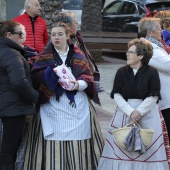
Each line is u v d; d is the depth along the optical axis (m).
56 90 8.88
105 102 16.00
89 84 8.99
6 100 8.58
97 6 24.91
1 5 22.80
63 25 9.04
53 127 8.91
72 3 27.83
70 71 9.00
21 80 8.41
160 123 8.98
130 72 8.90
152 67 8.95
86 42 23.23
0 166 8.81
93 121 9.20
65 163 8.88
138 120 8.88
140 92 8.80
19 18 12.13
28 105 8.70
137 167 8.75
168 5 26.25
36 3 12.10
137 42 8.91
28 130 9.22
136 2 26.52
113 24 27.09
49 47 9.09
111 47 23.31
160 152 8.88
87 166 9.00
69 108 8.91
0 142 9.12
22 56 8.69
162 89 9.77
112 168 8.87
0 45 8.68
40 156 8.97
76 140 8.91
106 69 21.88
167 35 10.65
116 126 8.99
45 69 8.94
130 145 8.52
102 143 9.23
